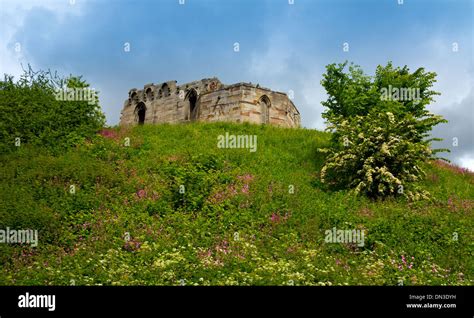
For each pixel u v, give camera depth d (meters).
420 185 26.08
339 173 25.92
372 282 14.59
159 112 56.28
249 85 45.66
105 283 13.96
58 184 22.53
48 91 33.34
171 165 26.41
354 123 27.20
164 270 14.91
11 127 28.05
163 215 20.38
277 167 28.03
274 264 15.58
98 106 33.81
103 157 27.56
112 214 20.34
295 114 52.47
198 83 53.41
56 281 14.00
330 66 32.69
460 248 17.69
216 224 19.53
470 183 29.97
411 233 18.53
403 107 31.03
